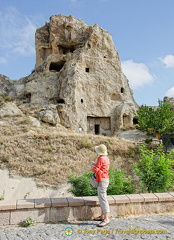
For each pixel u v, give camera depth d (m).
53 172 20.03
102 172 6.58
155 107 43.53
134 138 32.66
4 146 23.75
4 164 20.95
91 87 39.31
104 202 6.55
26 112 34.97
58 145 24.73
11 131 28.56
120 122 37.91
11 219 6.62
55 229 6.21
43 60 45.41
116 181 10.52
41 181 19.08
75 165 21.45
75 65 38.78
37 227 6.41
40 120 33.28
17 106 36.59
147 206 7.80
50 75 41.34
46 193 17.84
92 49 41.78
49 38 45.28
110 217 7.34
